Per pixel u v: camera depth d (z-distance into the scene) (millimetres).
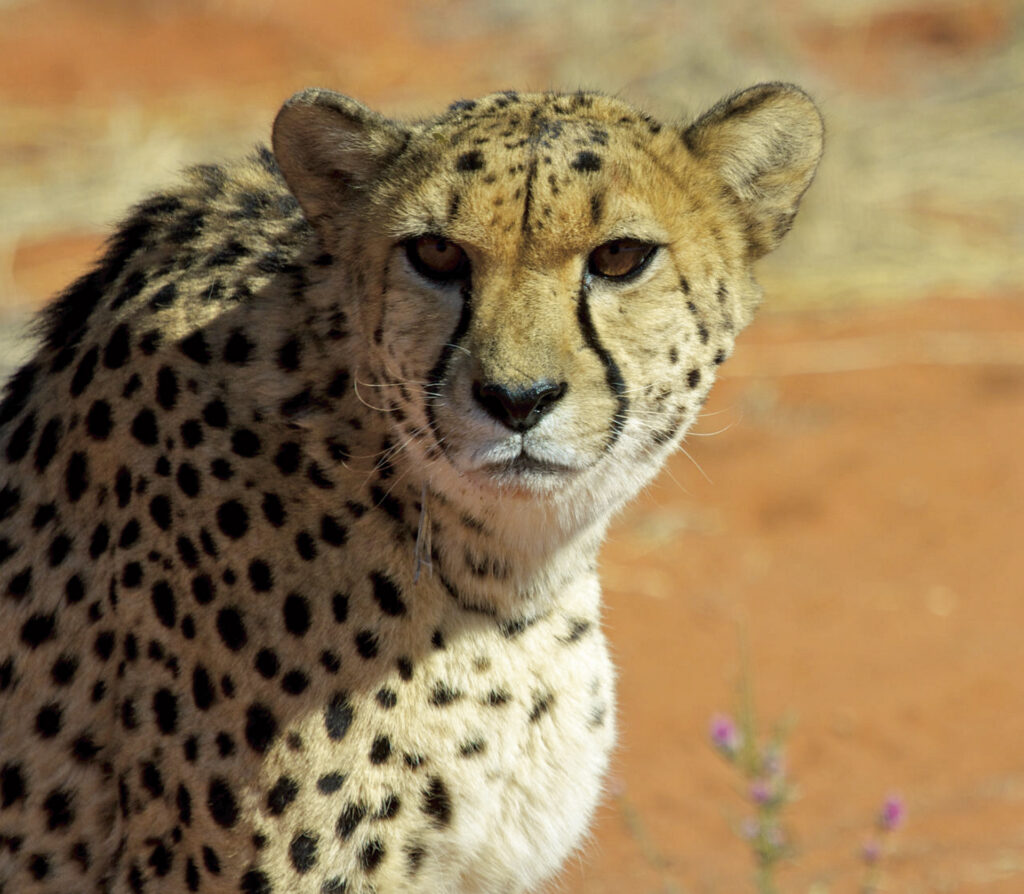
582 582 6777
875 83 29578
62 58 30688
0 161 25453
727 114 6598
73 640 6602
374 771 6285
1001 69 29328
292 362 6371
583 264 6148
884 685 11984
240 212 6797
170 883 6355
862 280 20906
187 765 6254
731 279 6738
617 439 6309
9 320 17969
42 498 6773
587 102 6688
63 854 6656
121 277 6805
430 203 6121
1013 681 12016
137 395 6484
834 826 10445
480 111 6516
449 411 6094
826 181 22531
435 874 6500
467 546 6383
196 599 6266
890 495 15031
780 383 17734
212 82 30266
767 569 13867
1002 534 14242
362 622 6281
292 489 6277
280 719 6199
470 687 6445
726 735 8680
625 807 9320
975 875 9914
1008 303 20078
